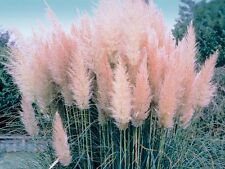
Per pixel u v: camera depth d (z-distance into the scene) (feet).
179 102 6.89
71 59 7.14
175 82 6.43
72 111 7.90
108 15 6.89
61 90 7.35
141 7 6.83
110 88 6.83
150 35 6.95
